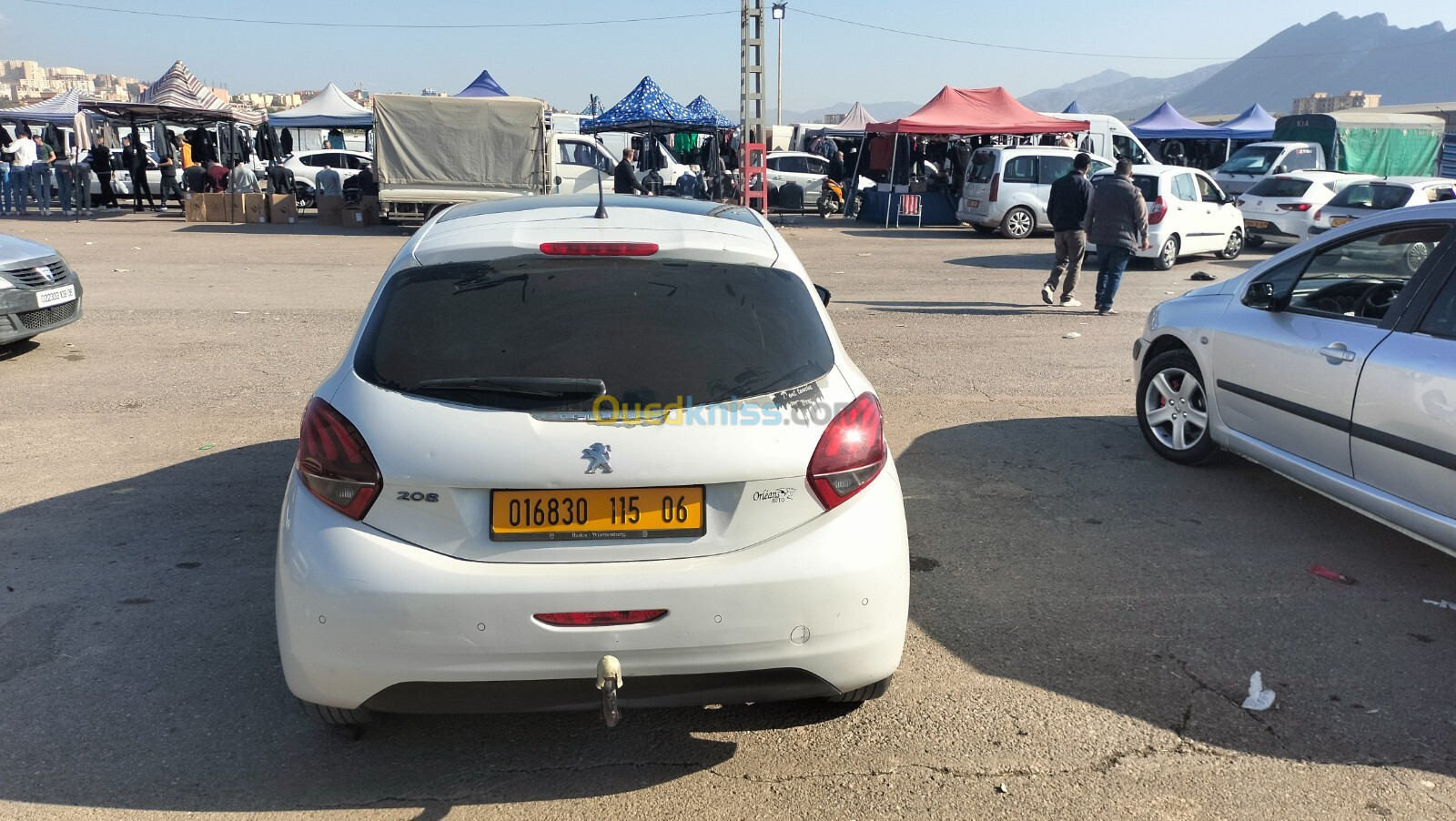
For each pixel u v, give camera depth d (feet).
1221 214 54.39
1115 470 18.43
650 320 8.98
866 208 81.41
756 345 8.98
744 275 9.70
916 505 16.53
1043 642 11.91
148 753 9.53
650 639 8.09
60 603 12.64
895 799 8.98
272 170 79.87
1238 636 12.08
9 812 8.63
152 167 83.76
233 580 13.38
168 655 11.35
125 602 12.69
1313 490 15.37
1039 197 67.36
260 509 16.05
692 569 8.14
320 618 8.05
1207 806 8.94
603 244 9.56
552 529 8.13
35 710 10.21
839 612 8.38
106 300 37.17
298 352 28.32
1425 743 9.93
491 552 8.12
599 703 8.32
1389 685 10.99
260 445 19.47
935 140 90.89
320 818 8.64
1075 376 26.32
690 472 8.16
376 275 45.98
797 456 8.41
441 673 8.04
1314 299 15.76
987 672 11.21
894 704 10.52
